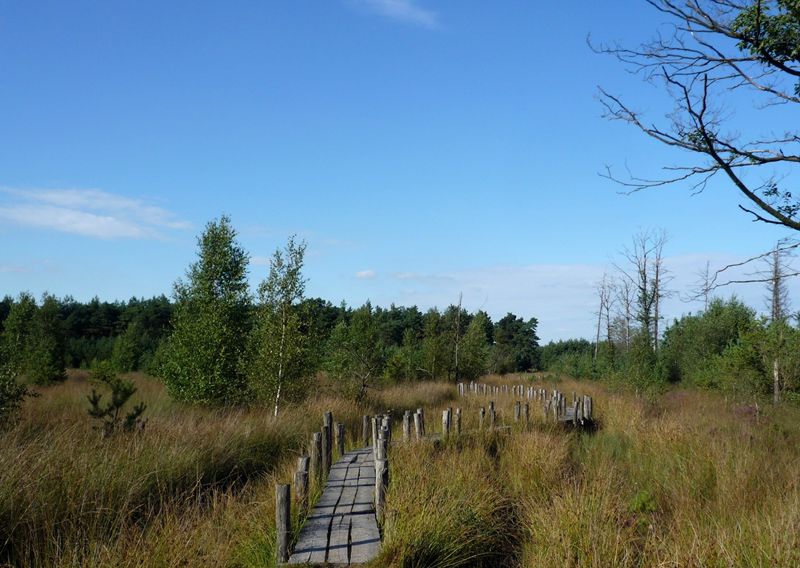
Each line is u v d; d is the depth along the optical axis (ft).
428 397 76.02
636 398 69.36
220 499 26.50
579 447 45.24
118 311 188.75
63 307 176.04
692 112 19.56
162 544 18.93
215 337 56.08
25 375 81.61
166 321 178.60
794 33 18.63
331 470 31.86
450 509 23.58
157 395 62.18
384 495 23.25
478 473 31.14
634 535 21.67
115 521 21.62
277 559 19.08
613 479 29.89
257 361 55.36
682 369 97.25
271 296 56.80
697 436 36.22
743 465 27.84
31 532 19.86
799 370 53.16
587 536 20.49
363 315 77.15
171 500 23.89
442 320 122.42
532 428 47.65
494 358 158.20
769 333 55.77
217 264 59.72
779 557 16.74
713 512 24.06
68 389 70.08
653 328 105.29
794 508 20.07
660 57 20.25
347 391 67.26
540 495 28.58
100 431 32.19
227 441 34.53
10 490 21.39
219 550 19.26
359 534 21.29
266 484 29.91
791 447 37.47
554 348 193.77
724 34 19.08
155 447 30.30
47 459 24.13
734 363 58.39
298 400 56.18
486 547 23.22
